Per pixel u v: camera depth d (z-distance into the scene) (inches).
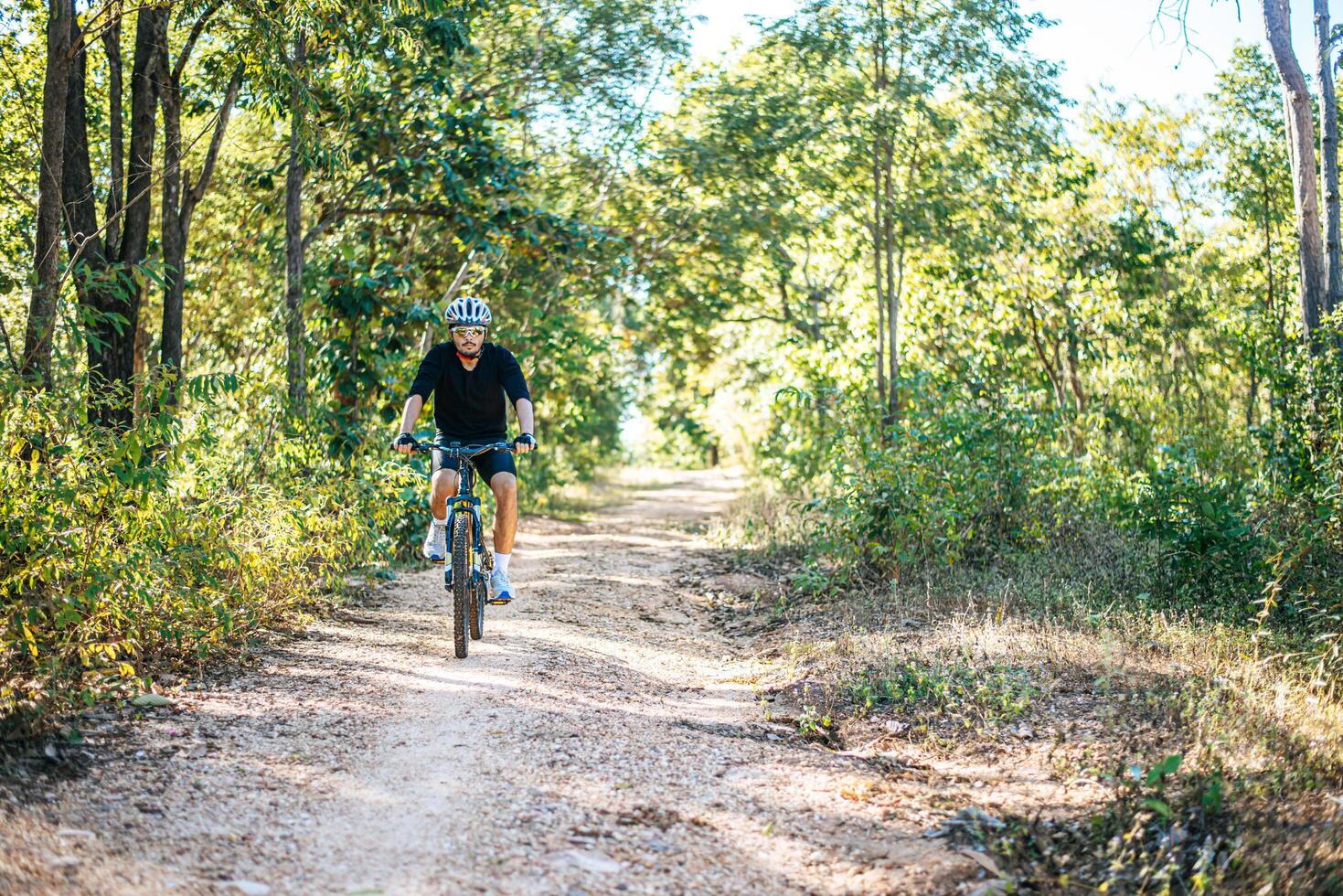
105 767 165.9
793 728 220.5
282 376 373.7
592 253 613.9
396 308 449.4
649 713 221.6
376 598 342.6
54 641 212.7
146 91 370.9
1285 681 219.0
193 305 544.4
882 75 524.7
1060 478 405.1
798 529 494.6
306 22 359.3
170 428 240.2
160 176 392.5
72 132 334.6
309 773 171.8
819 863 152.3
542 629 302.2
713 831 160.1
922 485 366.0
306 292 451.5
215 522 267.1
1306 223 398.0
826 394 474.3
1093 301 612.1
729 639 319.3
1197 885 138.5
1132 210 669.3
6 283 306.8
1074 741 199.3
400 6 382.3
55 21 287.4
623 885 140.2
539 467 823.1
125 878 130.2
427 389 247.9
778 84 553.3
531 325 621.3
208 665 232.8
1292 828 153.3
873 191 549.0
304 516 303.7
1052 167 618.2
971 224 551.5
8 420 216.7
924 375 428.8
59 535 208.1
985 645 261.6
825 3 510.6
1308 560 275.9
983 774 190.1
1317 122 632.4
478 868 141.4
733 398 1088.8
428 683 230.5
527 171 540.4
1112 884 144.3
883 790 180.2
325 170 471.2
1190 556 310.7
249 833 147.6
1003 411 396.5
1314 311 395.9
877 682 243.4
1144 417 530.0
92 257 337.1
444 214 498.3
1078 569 341.4
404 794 165.3
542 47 599.5
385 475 380.2
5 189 426.9
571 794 168.7
